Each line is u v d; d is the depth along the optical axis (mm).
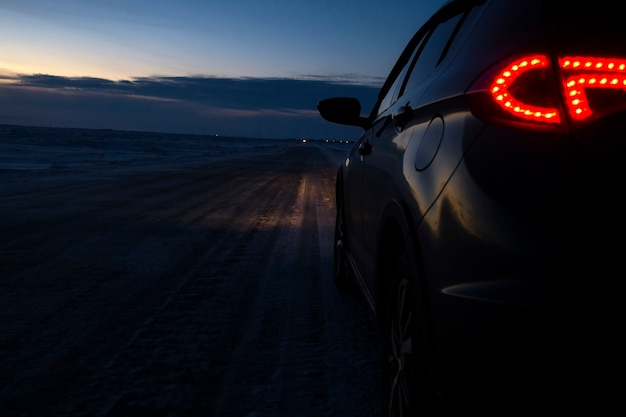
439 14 3240
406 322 2418
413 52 3654
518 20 1931
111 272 5625
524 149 1725
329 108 4598
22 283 5137
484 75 1928
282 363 3568
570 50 1720
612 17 1731
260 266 6141
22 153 35375
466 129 1938
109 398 3033
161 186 14484
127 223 8469
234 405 3006
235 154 46594
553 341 1565
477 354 1702
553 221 1616
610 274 1535
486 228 1728
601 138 1632
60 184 14055
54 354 3594
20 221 8281
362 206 3787
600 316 1526
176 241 7289
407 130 2740
